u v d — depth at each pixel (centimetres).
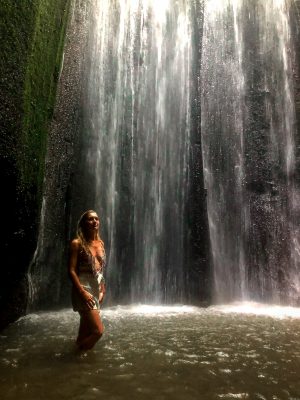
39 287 725
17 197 498
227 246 1012
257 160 1094
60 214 800
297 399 306
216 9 1248
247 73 1189
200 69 1050
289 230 1036
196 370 367
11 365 370
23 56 516
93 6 994
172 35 1123
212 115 1119
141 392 313
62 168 801
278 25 1227
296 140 1120
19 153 495
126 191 964
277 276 981
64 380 334
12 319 579
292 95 1155
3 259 510
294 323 616
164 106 1059
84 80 921
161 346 447
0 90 458
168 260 920
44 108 612
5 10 479
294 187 1079
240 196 1061
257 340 488
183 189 965
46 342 456
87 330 409
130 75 1072
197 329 552
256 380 345
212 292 889
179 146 1005
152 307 805
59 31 707
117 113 1023
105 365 374
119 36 1080
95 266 414
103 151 959
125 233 934
